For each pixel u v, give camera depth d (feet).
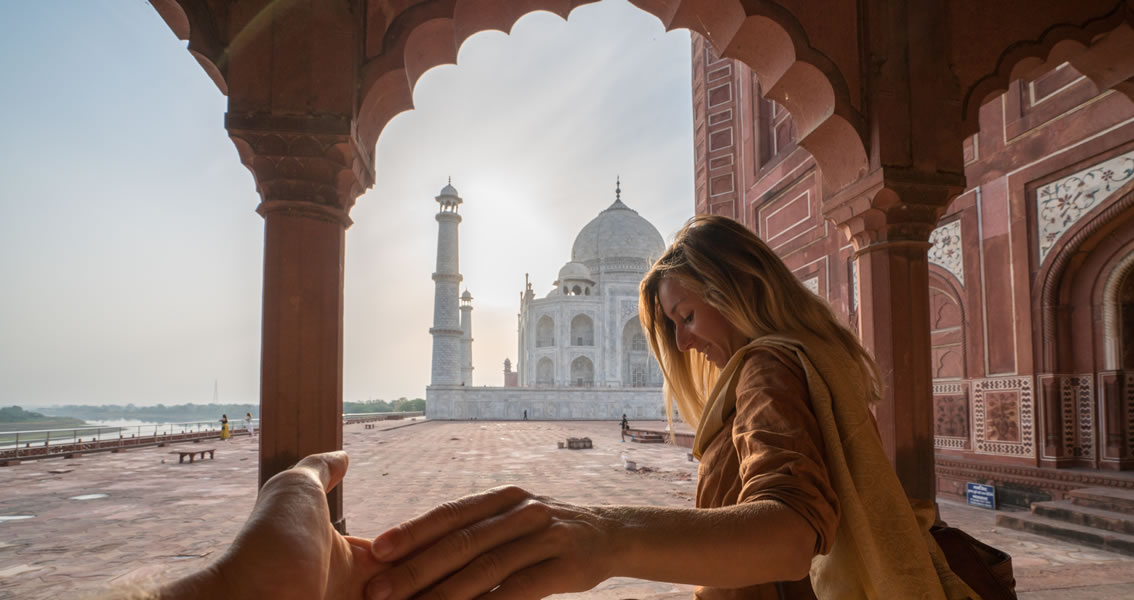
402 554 1.37
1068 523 16.43
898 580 2.19
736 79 32.48
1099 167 17.76
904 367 10.96
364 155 10.19
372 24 9.82
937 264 23.35
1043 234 19.40
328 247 9.52
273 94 9.21
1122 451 17.87
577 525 1.50
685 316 3.03
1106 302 18.35
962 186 11.14
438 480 32.22
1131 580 10.80
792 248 27.22
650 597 10.60
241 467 41.04
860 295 11.82
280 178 9.24
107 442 54.70
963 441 22.09
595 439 66.03
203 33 9.22
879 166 10.89
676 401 3.79
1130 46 12.29
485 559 1.36
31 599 13.30
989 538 16.44
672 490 28.40
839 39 11.08
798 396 2.26
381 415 144.97
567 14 11.23
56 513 23.81
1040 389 19.34
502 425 99.76
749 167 31.09
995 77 11.52
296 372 9.11
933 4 11.48
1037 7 11.83
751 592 2.45
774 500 1.78
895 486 2.30
